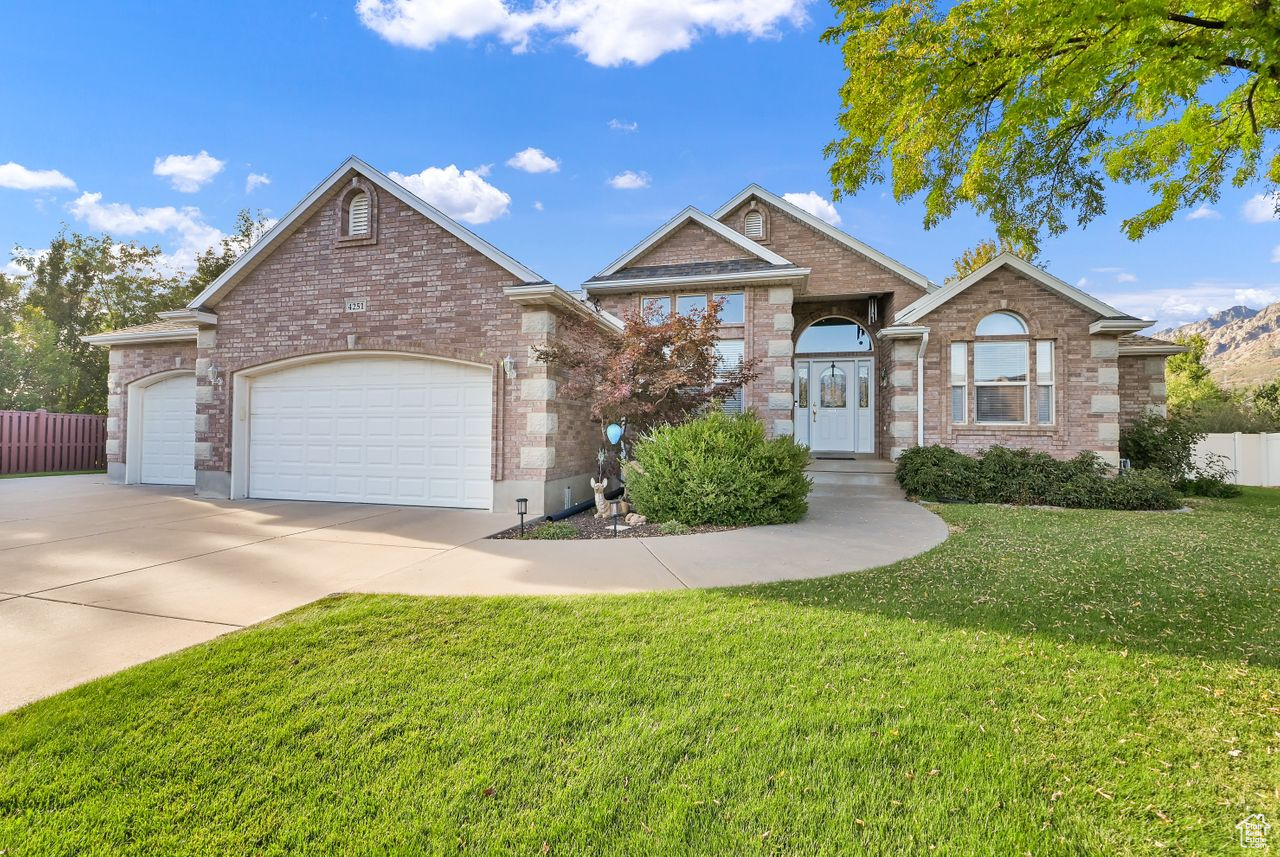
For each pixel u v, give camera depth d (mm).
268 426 11398
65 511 9727
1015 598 5031
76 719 2967
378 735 2846
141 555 6602
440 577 5746
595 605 4805
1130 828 2225
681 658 3736
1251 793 2420
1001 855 2082
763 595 5113
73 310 28250
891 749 2721
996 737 2824
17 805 2352
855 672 3525
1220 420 17500
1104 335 11992
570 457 10766
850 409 16328
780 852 2100
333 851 2117
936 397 12609
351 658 3727
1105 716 3018
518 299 9680
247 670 3543
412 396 10555
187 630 4258
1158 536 7746
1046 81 4586
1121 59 4469
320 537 7699
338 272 10789
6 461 16625
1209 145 5066
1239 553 6707
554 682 3391
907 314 13117
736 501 8406
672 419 10070
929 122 5504
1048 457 11328
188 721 2965
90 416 18719
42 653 3830
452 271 10164
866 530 8141
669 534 7965
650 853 2096
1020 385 12383
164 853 2104
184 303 28812
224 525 8531
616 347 10047
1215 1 4039
